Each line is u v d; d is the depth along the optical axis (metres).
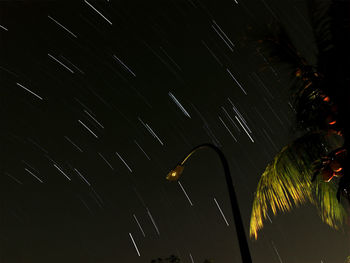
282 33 5.95
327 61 5.46
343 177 4.95
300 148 6.21
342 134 5.74
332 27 5.34
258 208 6.48
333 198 6.66
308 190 6.47
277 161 6.35
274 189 6.35
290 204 6.26
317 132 6.09
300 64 5.85
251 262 5.86
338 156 5.11
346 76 5.33
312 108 5.78
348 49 5.28
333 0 5.30
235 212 6.26
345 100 5.36
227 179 6.65
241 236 6.05
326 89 5.52
